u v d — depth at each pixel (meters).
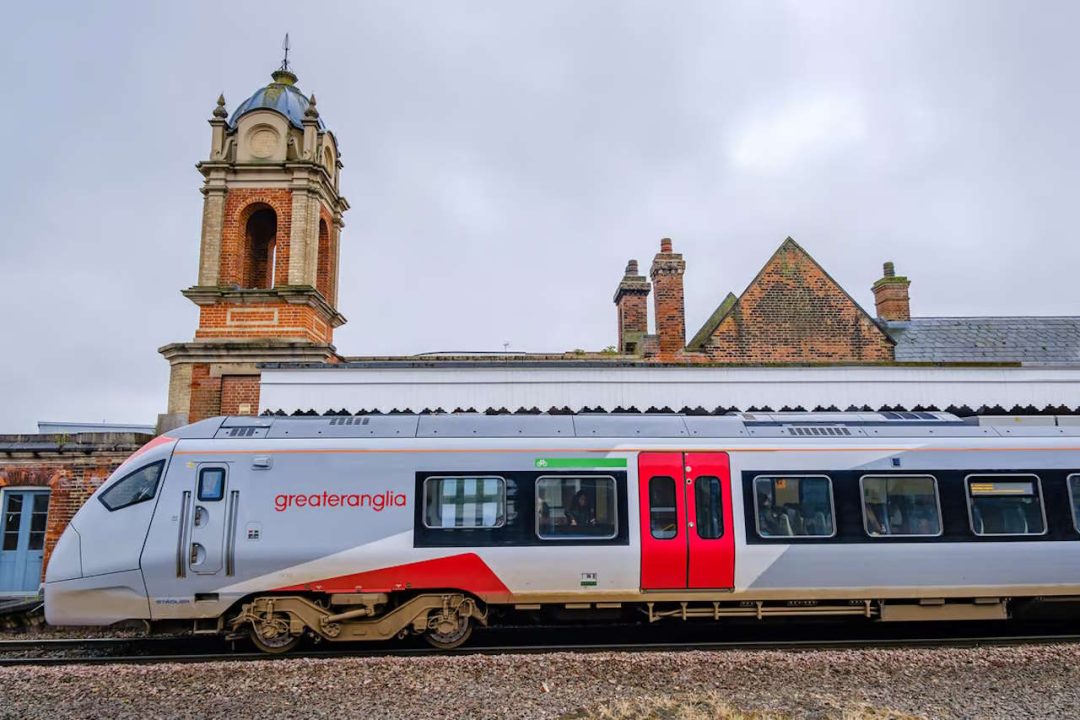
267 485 9.88
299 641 10.62
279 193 17.70
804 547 10.05
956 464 10.45
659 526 10.04
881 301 22.12
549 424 10.62
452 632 9.84
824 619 12.24
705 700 7.45
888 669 8.49
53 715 7.20
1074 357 20.23
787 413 11.32
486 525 9.91
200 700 7.58
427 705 7.36
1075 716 7.12
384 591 9.70
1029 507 10.41
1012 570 10.18
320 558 9.65
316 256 17.91
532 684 8.01
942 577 10.14
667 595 10.01
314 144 17.91
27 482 15.42
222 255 17.38
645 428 10.62
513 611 11.46
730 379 13.22
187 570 9.56
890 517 10.26
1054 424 11.27
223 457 9.98
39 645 10.59
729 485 10.20
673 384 13.20
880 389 13.23
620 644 10.34
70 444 15.49
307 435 10.27
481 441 10.22
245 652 10.33
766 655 9.00
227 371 16.38
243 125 17.86
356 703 7.44
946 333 21.06
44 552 15.23
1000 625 11.83
